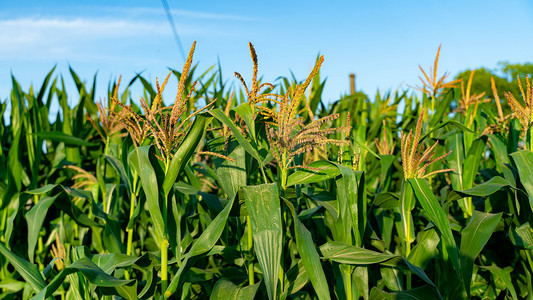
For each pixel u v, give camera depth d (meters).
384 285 2.97
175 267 2.85
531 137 3.00
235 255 2.81
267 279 2.05
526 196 2.98
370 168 4.25
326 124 4.58
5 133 4.55
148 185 2.34
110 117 3.97
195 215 3.09
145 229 3.99
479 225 2.66
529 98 2.99
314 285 2.15
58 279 2.18
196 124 2.30
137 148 2.38
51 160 4.52
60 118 4.61
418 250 2.75
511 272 3.47
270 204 2.18
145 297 2.62
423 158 2.68
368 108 5.89
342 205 2.55
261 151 2.80
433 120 4.14
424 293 2.48
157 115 3.22
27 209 4.18
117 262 2.66
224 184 2.59
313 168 2.39
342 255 2.48
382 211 3.36
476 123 4.01
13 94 4.23
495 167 4.27
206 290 3.14
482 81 27.56
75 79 4.59
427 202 2.47
